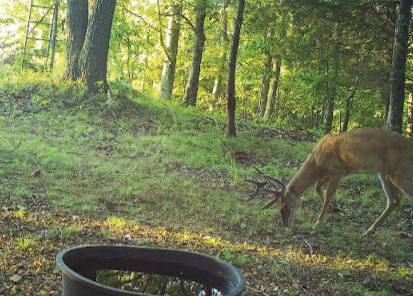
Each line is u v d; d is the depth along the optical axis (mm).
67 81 15398
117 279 3570
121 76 20547
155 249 3605
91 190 8219
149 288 3451
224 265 3400
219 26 22344
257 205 8727
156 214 7566
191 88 19781
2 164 8844
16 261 5031
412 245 7391
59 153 10164
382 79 17359
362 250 7027
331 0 15789
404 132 20969
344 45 17719
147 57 26094
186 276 3574
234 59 13398
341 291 5480
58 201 7344
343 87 20453
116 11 21188
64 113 13539
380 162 7684
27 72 16766
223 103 24594
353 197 9641
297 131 17734
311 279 5762
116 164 10070
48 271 4918
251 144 13156
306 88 20094
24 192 7406
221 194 9078
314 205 9039
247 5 19594
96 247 3547
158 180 9391
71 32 15680
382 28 16109
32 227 6086
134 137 12516
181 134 13305
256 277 5605
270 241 7051
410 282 5992
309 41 18047
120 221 6832
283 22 18688
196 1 18641
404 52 10727
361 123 25062
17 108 13453
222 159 11570
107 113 14031
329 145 7895
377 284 5812
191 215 7754
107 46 15398
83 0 15812
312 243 7137
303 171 7949
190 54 27000
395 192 7781
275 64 25953
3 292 4379
